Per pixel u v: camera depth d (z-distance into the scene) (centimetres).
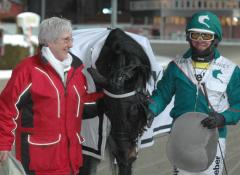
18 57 2183
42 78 363
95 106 400
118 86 372
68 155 375
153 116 390
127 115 379
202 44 400
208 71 406
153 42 5131
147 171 704
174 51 3566
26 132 370
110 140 391
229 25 6606
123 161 384
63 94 367
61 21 365
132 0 7450
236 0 6656
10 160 366
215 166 414
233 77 409
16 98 362
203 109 409
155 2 6650
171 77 418
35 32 2598
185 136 397
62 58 369
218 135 400
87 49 437
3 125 362
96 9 7525
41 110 365
